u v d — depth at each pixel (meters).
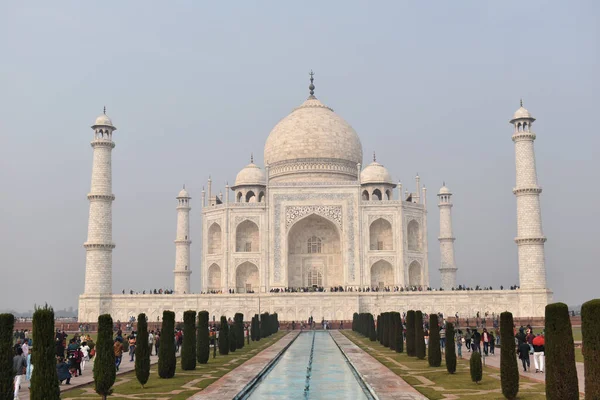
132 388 46.25
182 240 158.12
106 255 127.94
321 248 151.00
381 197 155.38
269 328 107.31
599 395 28.12
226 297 128.38
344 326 125.69
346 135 165.12
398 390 42.88
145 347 46.91
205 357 63.50
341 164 162.12
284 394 43.19
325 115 167.75
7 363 31.00
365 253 142.12
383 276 145.00
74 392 44.62
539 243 123.31
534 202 124.12
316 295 127.81
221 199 167.88
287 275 142.50
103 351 40.81
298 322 126.50
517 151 126.31
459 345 68.88
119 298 127.94
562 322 32.94
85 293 126.69
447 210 159.75
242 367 58.06
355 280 141.25
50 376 32.38
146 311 127.62
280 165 163.12
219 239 150.50
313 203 144.25
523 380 48.28
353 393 43.53
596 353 28.42
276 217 144.12
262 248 142.88
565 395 32.38
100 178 128.88
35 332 32.47
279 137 165.38
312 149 160.75
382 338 83.88
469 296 126.12
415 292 127.19
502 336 39.78
